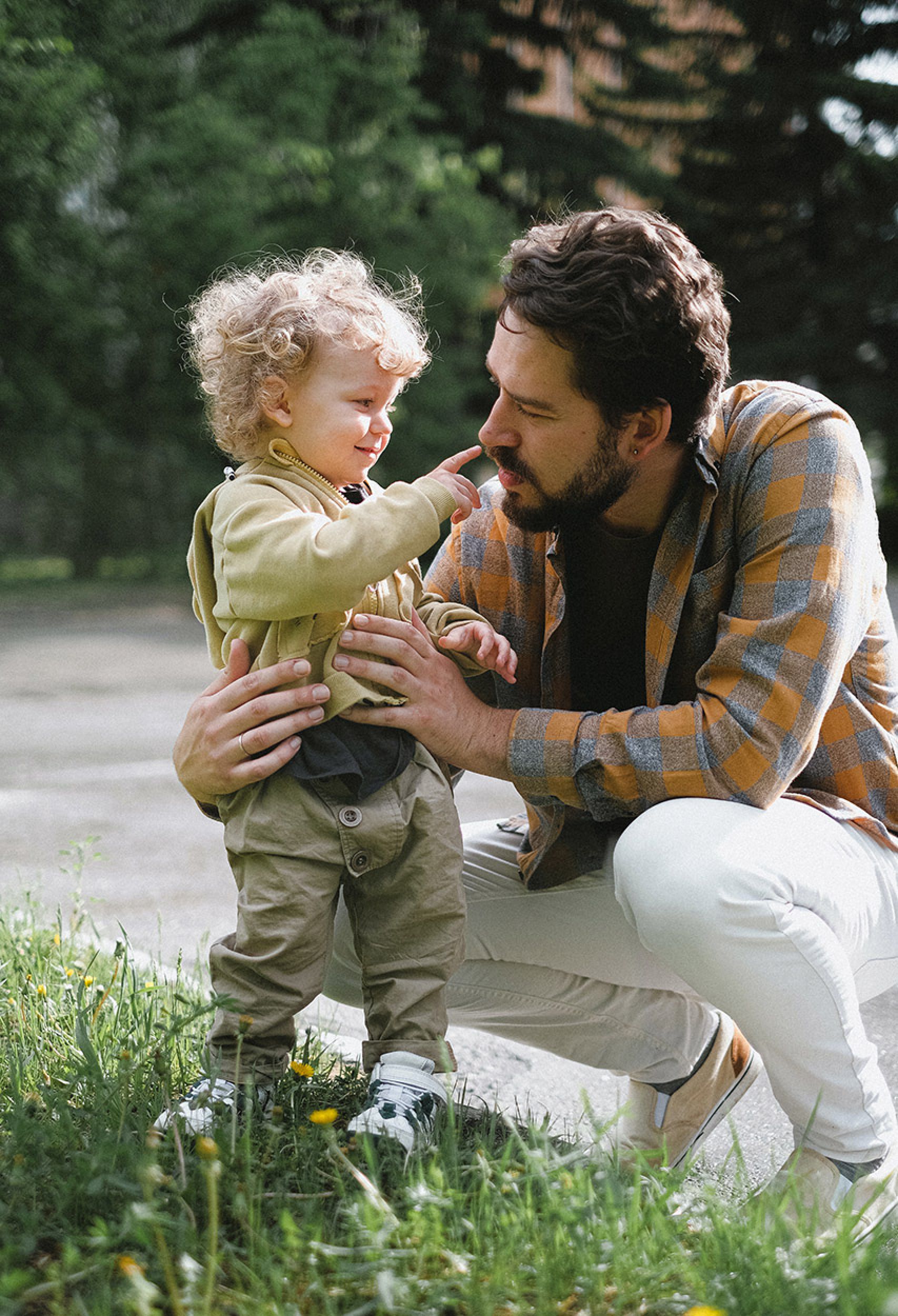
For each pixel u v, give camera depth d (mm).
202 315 2535
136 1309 1692
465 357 20125
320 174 17891
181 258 17641
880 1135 2154
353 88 17953
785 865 2178
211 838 5555
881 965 2416
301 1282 1838
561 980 2727
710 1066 2680
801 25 22453
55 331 18281
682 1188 2297
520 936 2697
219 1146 2074
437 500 2307
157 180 17672
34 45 15797
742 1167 2203
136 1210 1762
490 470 20125
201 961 3811
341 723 2354
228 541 2330
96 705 9281
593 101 23000
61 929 3500
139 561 22906
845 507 2277
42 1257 1940
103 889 4754
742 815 2234
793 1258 1841
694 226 22734
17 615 16188
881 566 2428
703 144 23172
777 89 22203
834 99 22469
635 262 2152
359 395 2396
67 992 2967
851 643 2271
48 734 8164
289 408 2406
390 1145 2135
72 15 16969
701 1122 2695
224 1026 2312
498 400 2316
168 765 7180
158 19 18797
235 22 18297
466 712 2383
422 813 2395
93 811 6062
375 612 2428
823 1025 2152
